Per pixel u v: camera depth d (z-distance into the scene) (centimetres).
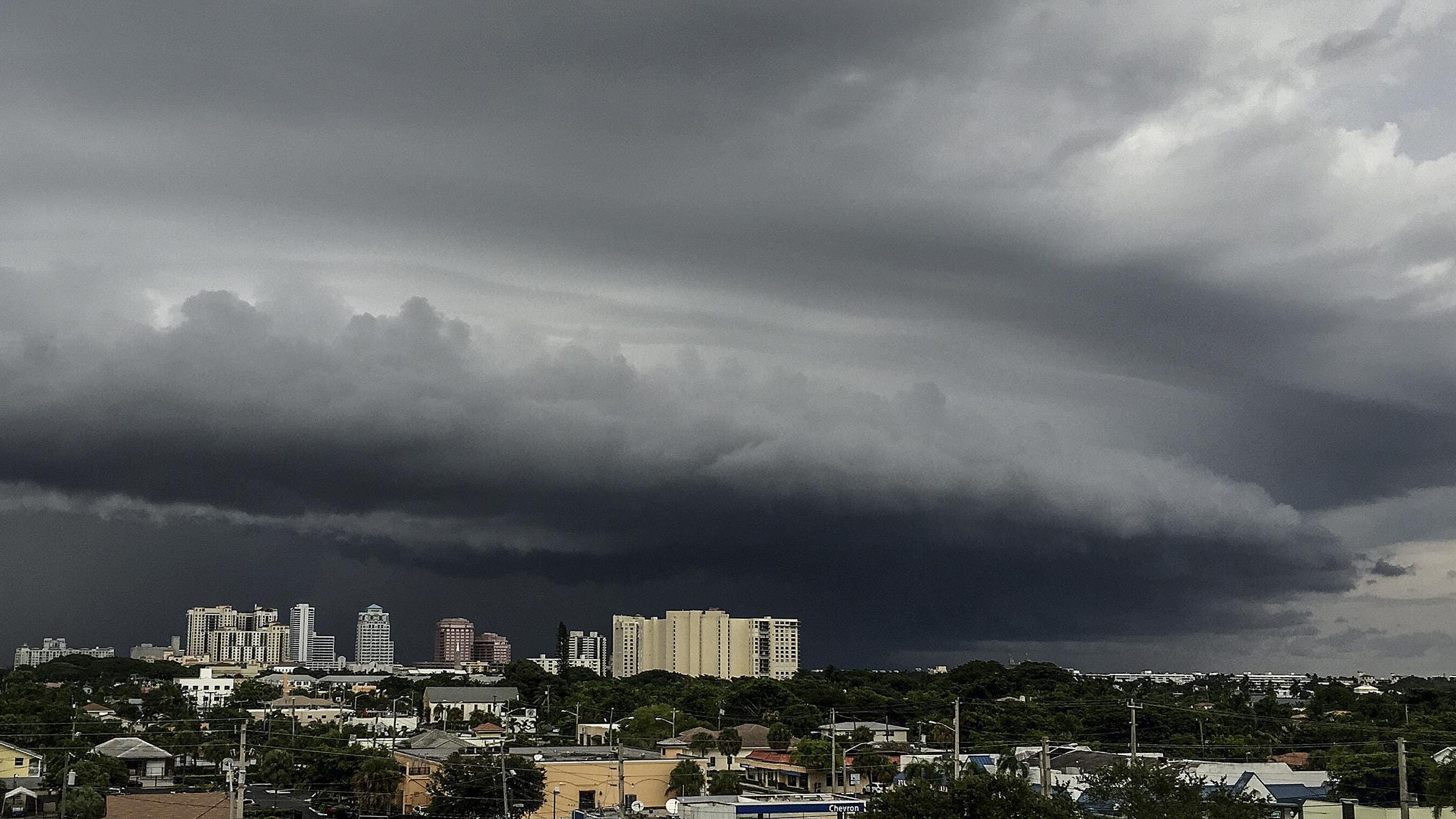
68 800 12269
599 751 17000
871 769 16462
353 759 15438
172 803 13012
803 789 16788
